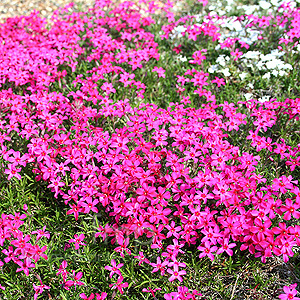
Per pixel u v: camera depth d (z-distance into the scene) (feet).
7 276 2.98
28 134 3.27
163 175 3.14
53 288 2.98
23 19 4.49
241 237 2.95
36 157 3.20
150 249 3.08
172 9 4.95
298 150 3.20
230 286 3.01
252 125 3.49
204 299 2.98
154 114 3.35
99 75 3.67
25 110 3.42
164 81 3.85
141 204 3.01
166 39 4.26
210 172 3.09
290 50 3.84
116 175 3.09
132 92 3.73
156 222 2.99
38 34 4.27
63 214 3.19
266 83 3.73
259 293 2.98
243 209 2.97
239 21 4.21
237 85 3.79
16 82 3.61
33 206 3.23
